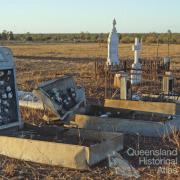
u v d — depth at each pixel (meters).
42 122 7.85
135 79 12.31
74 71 18.06
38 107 8.82
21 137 6.27
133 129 7.07
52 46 49.09
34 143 5.66
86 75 16.05
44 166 5.55
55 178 5.14
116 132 6.58
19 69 19.42
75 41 68.75
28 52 35.78
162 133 6.89
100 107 8.16
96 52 35.12
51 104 7.58
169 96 9.83
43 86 7.62
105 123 7.23
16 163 5.64
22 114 8.38
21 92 9.88
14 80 6.96
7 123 6.75
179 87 12.44
